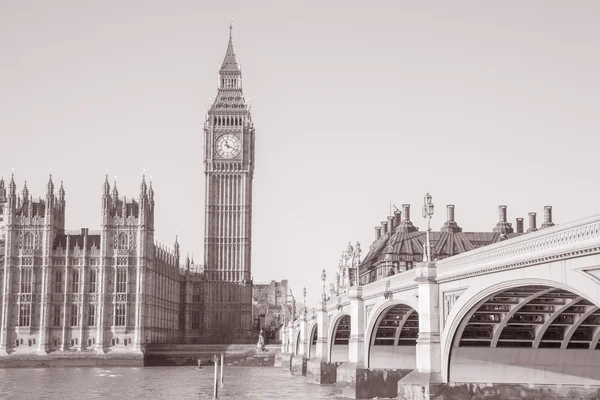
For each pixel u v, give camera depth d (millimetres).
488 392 67250
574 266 46469
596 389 67625
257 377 161125
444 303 68750
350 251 123250
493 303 63531
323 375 133375
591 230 44469
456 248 170125
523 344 68438
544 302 62719
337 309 120312
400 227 178000
